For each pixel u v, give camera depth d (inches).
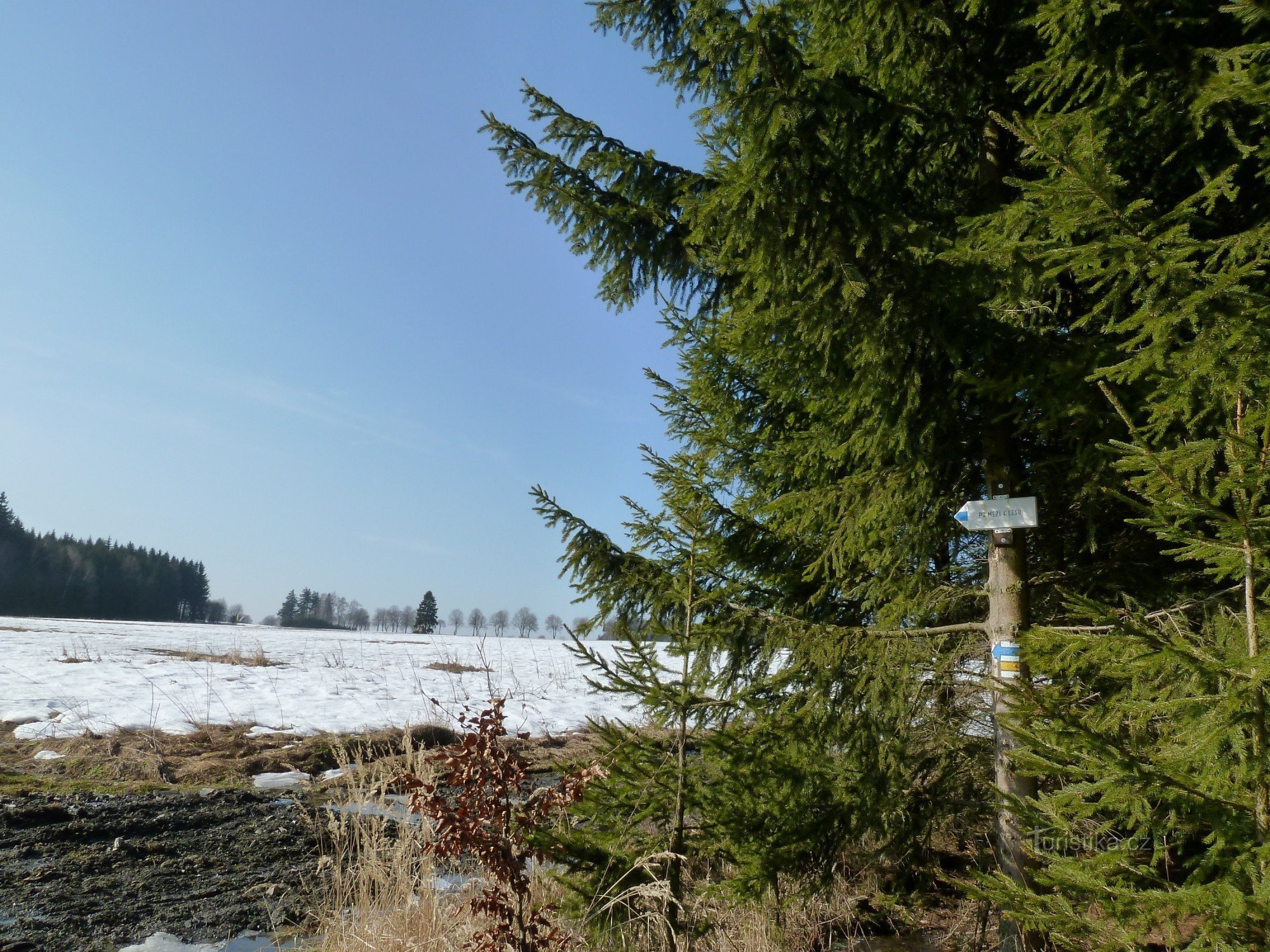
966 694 173.6
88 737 365.1
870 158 144.3
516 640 1936.5
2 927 173.0
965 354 133.6
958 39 139.9
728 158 122.7
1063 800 83.7
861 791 155.6
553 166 224.2
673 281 227.8
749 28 111.8
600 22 218.5
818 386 162.1
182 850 231.9
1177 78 114.3
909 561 167.8
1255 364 85.0
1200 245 85.6
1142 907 73.0
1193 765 82.8
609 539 192.1
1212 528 121.8
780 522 187.9
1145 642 81.4
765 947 150.1
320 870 185.2
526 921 138.9
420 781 134.0
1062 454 153.7
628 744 148.2
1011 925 132.1
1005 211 109.5
